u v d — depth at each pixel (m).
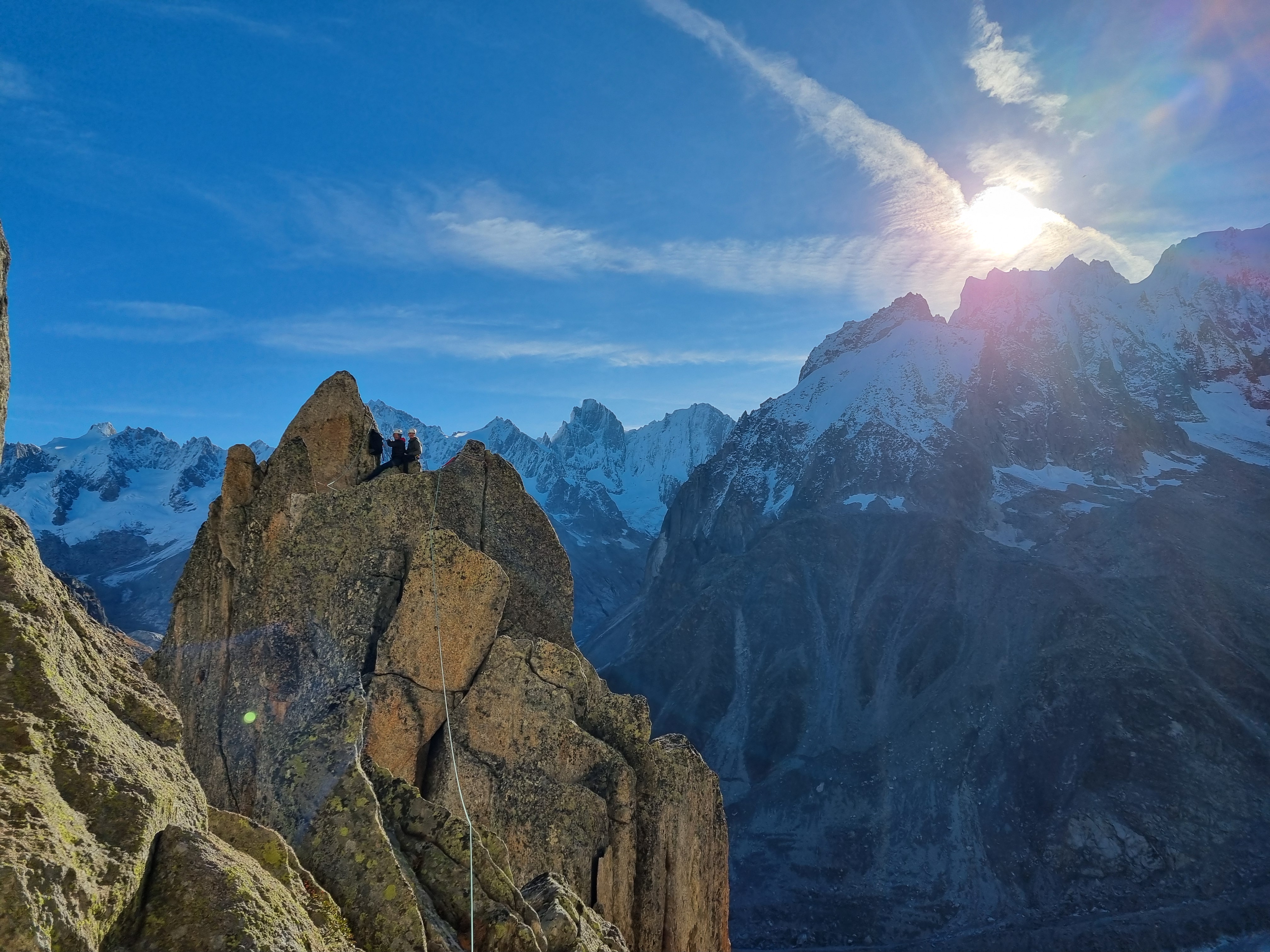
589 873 21.58
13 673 9.72
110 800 9.31
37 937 7.31
